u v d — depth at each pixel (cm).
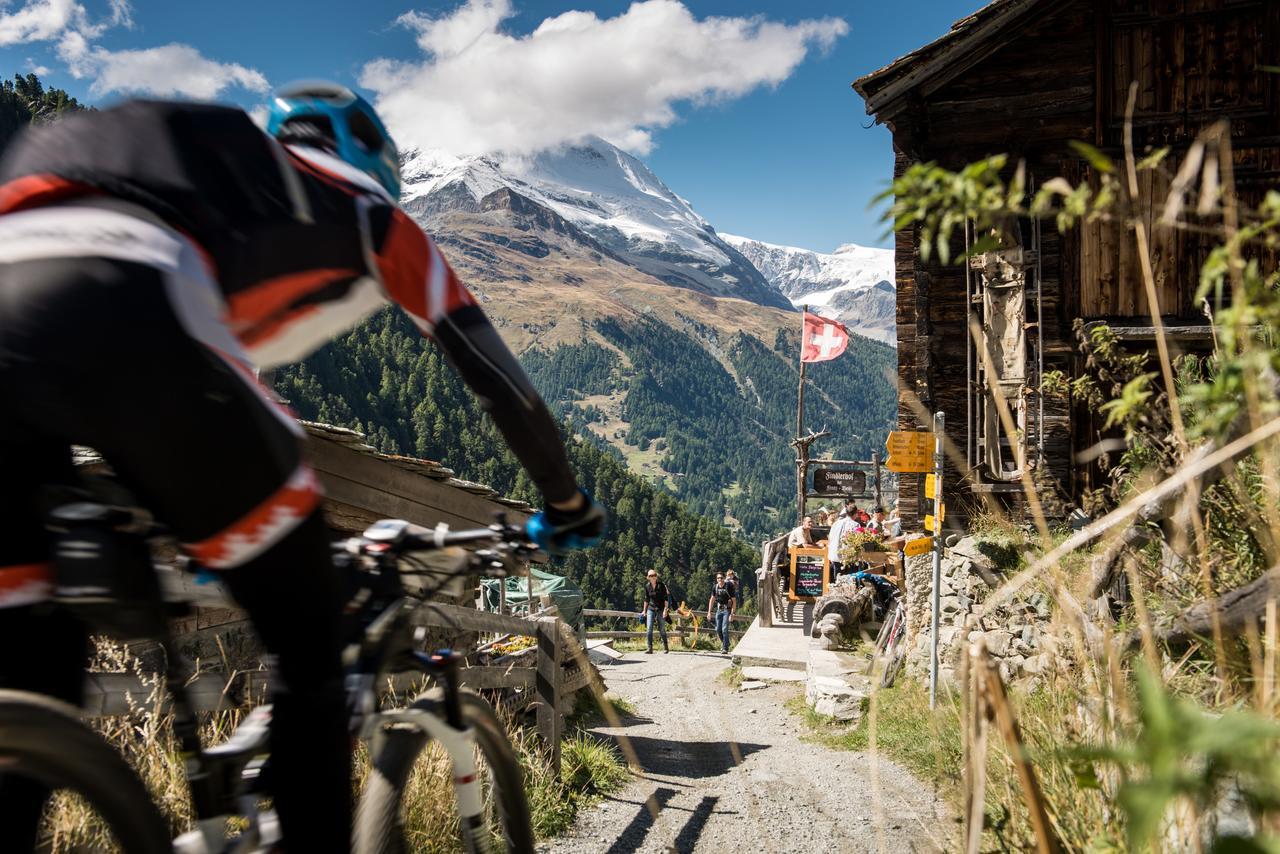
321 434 657
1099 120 1180
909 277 1254
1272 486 111
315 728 143
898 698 868
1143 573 220
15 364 124
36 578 133
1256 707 104
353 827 147
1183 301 1114
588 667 176
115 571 126
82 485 137
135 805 133
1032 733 198
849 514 1708
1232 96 1142
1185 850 127
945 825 206
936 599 850
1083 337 251
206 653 537
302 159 156
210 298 136
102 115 143
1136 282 1138
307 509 139
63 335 124
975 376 1205
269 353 157
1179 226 85
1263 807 56
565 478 165
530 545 179
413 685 467
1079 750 61
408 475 745
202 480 129
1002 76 1209
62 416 125
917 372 1237
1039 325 1163
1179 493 146
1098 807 169
